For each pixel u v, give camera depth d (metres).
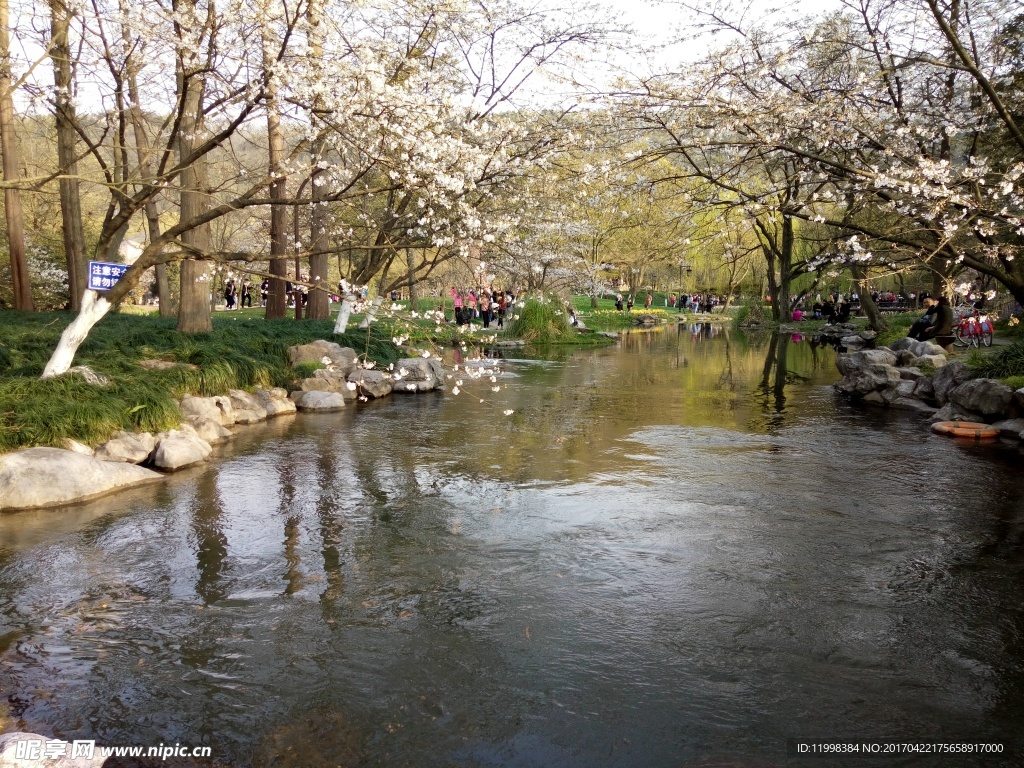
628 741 3.70
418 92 10.14
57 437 8.05
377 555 6.12
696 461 9.47
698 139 9.16
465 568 5.87
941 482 8.41
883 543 6.45
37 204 27.33
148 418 9.30
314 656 4.48
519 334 28.12
